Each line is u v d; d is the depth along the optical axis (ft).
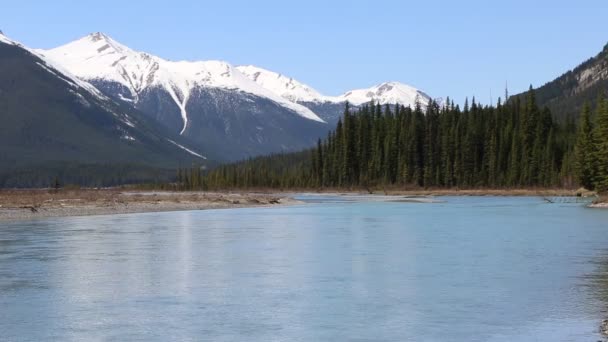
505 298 83.71
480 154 583.58
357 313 75.92
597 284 92.89
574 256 121.60
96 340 64.69
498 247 136.15
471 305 79.82
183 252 128.47
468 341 64.08
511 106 627.46
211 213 272.31
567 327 68.95
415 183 594.65
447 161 577.43
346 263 113.91
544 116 583.58
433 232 171.12
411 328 69.05
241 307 79.05
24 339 64.95
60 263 112.78
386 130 635.66
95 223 204.33
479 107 616.80
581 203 350.43
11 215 235.81
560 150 545.03
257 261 116.57
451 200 419.74
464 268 107.76
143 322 71.67
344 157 632.79
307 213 270.87
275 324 70.95
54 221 212.43
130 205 310.04
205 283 94.48
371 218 232.53
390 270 106.11
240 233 170.09
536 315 74.33
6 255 122.83
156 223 206.59
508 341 63.93
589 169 438.81
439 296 85.15
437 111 627.87
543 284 92.94
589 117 441.27
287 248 136.05
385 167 611.47
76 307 78.89
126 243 144.05
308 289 90.12
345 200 429.79
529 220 214.28
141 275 101.09
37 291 88.38
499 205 336.49
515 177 541.34
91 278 98.07
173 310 77.51
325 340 64.75
